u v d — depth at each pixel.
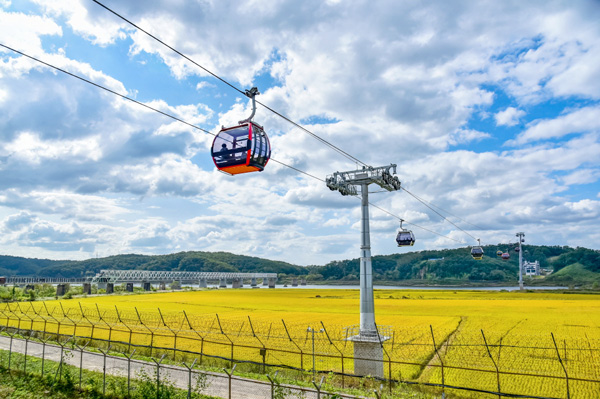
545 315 74.69
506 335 49.00
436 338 46.25
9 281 167.50
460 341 44.72
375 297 142.75
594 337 47.56
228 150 24.02
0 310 81.25
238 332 50.59
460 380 29.12
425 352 38.19
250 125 23.86
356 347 31.11
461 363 34.03
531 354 37.03
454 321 64.19
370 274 32.62
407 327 56.25
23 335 47.44
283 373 30.89
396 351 39.00
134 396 24.25
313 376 27.50
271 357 36.38
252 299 135.75
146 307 95.62
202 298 140.25
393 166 34.38
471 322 63.50
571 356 36.12
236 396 24.34
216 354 37.53
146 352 37.84
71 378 27.61
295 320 65.50
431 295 155.12
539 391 26.47
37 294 135.75
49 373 29.09
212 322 61.88
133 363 32.81
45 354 35.97
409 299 130.38
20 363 32.25
